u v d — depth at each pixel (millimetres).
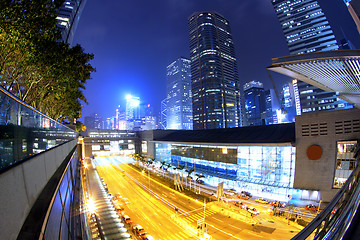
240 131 87625
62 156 18094
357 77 27453
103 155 155375
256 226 44344
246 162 70000
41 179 9531
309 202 54125
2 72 23984
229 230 42906
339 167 51625
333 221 7426
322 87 34656
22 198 6633
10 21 17656
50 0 20203
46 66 25594
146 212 53062
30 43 20281
